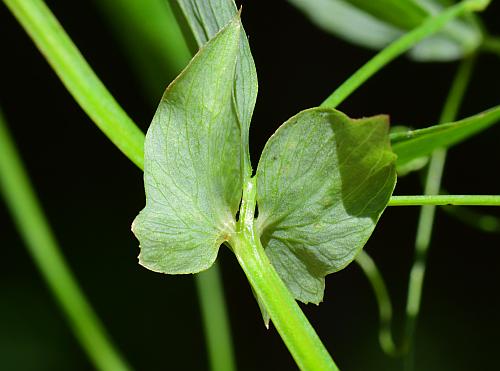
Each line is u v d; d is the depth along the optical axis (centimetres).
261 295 12
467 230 43
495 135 41
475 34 21
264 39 40
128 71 38
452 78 38
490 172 41
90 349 20
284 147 12
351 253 12
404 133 15
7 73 43
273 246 13
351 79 15
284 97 40
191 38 13
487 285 43
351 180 12
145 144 12
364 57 39
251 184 12
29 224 20
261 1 40
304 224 12
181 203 12
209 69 12
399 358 43
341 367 43
